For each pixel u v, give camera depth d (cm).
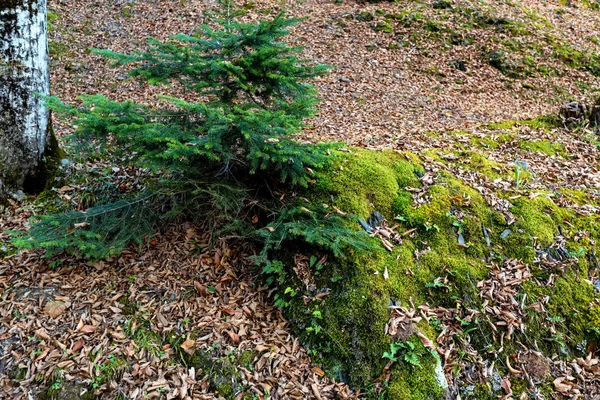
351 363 351
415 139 612
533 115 866
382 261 397
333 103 848
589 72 1073
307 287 390
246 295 401
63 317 361
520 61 1067
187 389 332
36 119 471
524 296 387
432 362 344
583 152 593
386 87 938
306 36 1115
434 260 407
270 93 402
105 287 389
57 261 404
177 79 400
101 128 346
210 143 339
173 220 446
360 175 461
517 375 350
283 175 394
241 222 416
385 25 1167
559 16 1360
